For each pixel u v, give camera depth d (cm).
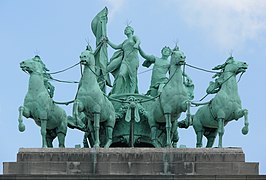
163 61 9262
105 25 9488
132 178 7769
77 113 8381
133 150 8262
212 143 8806
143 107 8981
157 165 8188
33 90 8519
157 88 9162
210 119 8606
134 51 9194
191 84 9256
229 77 8606
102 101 8506
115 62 9231
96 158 8225
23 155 8244
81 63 8500
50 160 8231
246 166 8188
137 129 8950
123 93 9112
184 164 8188
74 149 8269
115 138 8956
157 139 8662
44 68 8700
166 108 8456
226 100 8525
